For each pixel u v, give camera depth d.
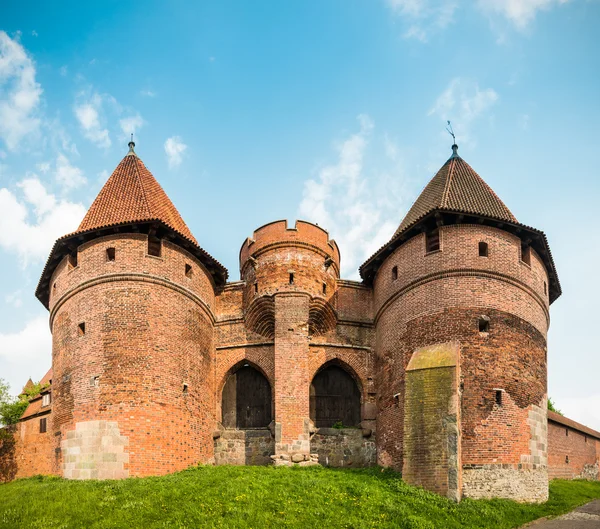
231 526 23.02
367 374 36.94
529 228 32.75
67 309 33.50
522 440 29.70
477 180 36.84
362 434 35.72
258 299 36.81
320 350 36.94
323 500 26.05
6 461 42.00
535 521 27.14
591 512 29.33
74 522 23.64
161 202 37.16
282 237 37.41
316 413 36.66
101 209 35.75
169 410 31.39
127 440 29.70
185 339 33.53
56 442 32.09
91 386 30.61
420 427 28.91
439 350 30.36
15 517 24.44
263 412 36.59
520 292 32.22
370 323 37.84
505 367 30.42
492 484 28.47
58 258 35.12
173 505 24.70
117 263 32.47
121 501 25.30
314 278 37.06
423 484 28.06
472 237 32.19
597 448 55.47
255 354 36.91
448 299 31.38
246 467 31.89
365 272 37.62
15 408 42.53
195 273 35.41
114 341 31.22
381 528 23.86
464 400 29.47
